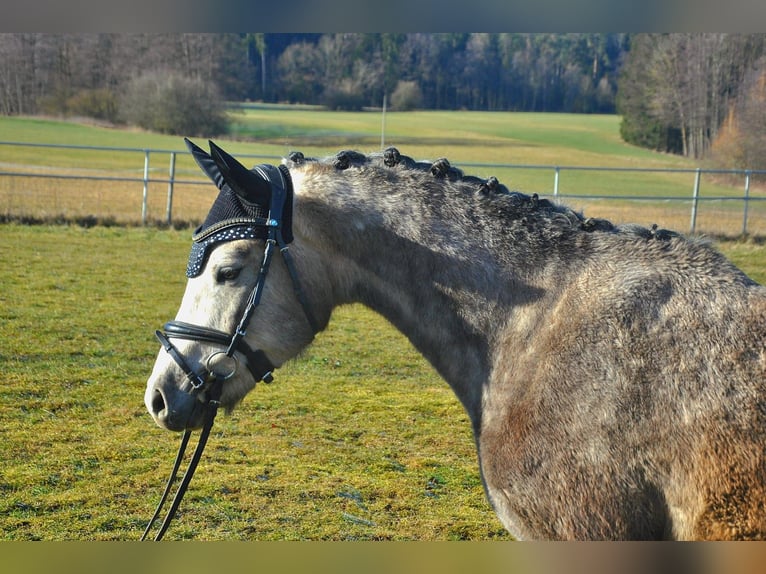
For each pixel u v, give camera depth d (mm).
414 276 2609
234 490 4492
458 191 2623
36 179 21188
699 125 39500
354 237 2631
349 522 4133
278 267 2566
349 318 9344
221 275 2516
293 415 5938
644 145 46250
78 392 6250
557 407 2293
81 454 4961
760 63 31938
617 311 2320
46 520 4020
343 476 4770
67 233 13875
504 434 2391
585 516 2244
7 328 8047
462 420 5930
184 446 2746
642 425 2215
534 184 26609
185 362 2549
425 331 2648
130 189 20266
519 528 2379
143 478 4605
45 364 6957
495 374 2500
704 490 2160
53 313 8742
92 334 8008
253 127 42344
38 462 4797
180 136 40219
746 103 31156
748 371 2189
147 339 7922
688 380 2209
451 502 4449
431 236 2582
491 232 2555
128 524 4004
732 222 17109
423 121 50719
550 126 53375
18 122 40375
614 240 2490
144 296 9781
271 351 2590
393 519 4203
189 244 13570
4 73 41031
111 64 42438
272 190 2547
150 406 2623
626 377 2246
